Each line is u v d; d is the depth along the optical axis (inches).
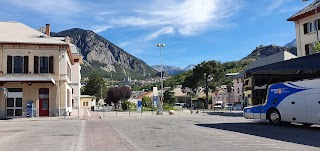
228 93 3378.4
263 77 809.5
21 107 1450.5
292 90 714.8
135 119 1194.0
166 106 2260.1
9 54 1457.9
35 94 1470.2
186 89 3312.0
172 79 6013.8
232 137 529.0
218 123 893.2
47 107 1487.5
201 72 3011.8
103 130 733.3
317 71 642.8
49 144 492.1
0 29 1585.9
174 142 471.8
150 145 446.0
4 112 1428.4
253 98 837.2
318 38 1373.0
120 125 882.1
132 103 2723.9
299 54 1627.7
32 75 1471.5
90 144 482.9
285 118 735.7
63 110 1496.1
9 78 1396.4
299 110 690.8
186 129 695.7
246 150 386.9
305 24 1593.3
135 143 473.7
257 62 2834.6
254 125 802.8
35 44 1475.1
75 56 2300.7
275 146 420.2
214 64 2999.5
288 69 727.1
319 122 640.4
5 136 638.5
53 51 1507.1
